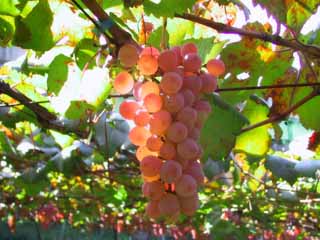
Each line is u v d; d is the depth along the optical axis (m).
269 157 0.99
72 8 0.59
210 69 0.53
